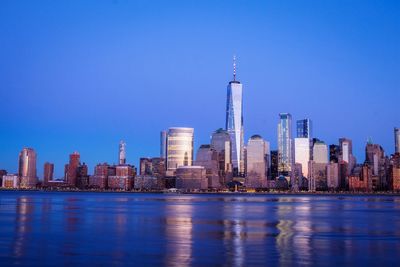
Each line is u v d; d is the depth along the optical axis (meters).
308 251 56.88
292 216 131.62
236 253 55.06
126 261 49.06
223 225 96.62
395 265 47.91
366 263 48.84
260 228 89.56
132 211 152.62
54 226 88.62
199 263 48.16
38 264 47.25
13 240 66.06
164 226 92.19
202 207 194.75
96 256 52.22
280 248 59.59
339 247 60.78
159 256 52.41
